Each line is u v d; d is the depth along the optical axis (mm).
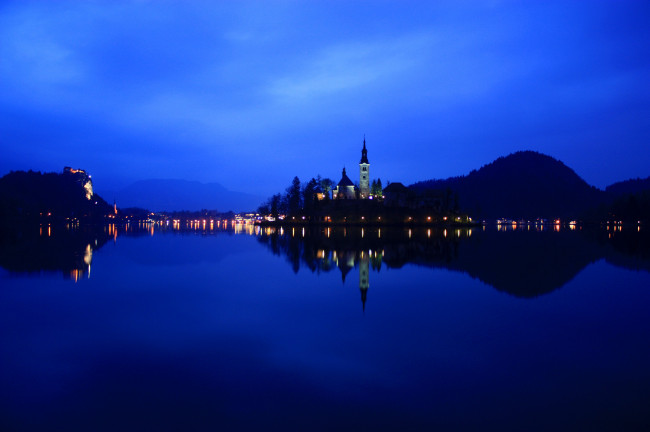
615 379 15719
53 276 41406
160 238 107875
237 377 16234
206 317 25375
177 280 39000
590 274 41844
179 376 16375
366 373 16500
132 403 14164
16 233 134375
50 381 15953
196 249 72375
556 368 16812
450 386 15227
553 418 12898
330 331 22281
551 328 22547
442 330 22234
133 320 24750
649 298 30281
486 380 15742
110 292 33312
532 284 36375
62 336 21594
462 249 72250
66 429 12570
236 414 13398
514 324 23391
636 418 12859
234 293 32844
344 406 13828
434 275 41688
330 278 40156
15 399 14445
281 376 16297
